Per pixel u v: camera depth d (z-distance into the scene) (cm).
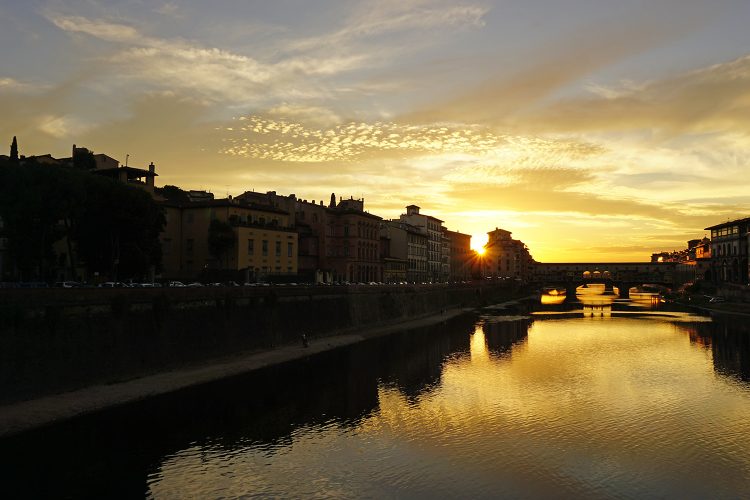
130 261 6888
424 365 6562
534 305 18350
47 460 3438
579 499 2952
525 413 4500
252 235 9200
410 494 3012
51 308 4497
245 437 3912
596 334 9631
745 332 9706
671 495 2997
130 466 3375
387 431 4059
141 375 5319
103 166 9906
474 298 17938
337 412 4538
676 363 6669
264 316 7125
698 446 3712
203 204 9225
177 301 5809
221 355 6325
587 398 4966
